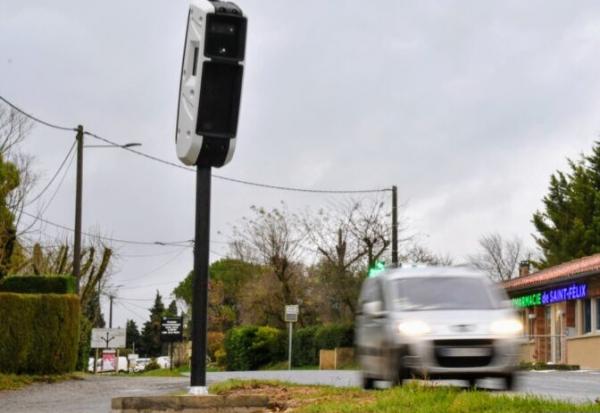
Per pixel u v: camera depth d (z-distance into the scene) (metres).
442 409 10.45
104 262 42.06
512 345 15.27
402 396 11.57
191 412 10.98
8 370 24.36
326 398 12.93
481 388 15.99
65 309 25.33
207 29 10.94
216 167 11.41
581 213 64.06
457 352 15.00
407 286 16.30
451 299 16.11
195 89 11.06
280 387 15.97
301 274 57.81
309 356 50.38
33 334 24.78
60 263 44.00
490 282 16.80
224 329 75.06
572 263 42.16
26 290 26.83
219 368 60.06
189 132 11.19
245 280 63.56
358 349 17.89
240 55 11.05
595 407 10.20
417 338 15.02
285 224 57.94
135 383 24.11
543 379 22.80
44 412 16.12
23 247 41.50
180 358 66.31
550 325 42.56
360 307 17.98
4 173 29.92
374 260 54.38
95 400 18.86
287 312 40.44
